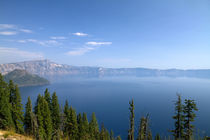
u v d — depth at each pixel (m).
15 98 38.59
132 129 20.12
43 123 35.75
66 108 45.59
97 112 162.38
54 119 41.56
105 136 59.69
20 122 37.53
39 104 36.81
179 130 28.56
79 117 49.78
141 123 20.03
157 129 109.56
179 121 28.62
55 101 43.75
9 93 37.47
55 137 29.16
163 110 166.88
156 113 155.12
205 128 109.75
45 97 44.25
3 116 31.92
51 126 37.84
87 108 179.62
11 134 16.42
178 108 28.64
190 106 27.47
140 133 19.70
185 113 27.92
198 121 127.50
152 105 192.12
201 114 150.00
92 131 54.19
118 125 122.25
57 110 42.91
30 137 18.25
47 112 37.44
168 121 128.88
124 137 93.00
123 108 178.88
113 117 144.88
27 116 36.22
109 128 115.06
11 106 36.78
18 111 37.72
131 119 20.20
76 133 44.56
